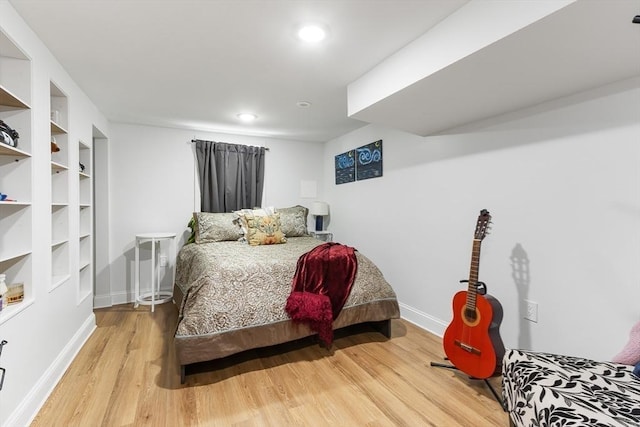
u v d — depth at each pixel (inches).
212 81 95.0
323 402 68.1
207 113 127.0
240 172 161.0
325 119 136.0
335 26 65.7
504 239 83.2
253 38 70.6
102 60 80.8
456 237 98.0
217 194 154.9
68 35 68.8
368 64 82.8
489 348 69.3
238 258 97.5
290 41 71.9
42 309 68.6
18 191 63.6
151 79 93.3
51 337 73.6
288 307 84.4
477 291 73.5
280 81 94.4
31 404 61.7
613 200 61.8
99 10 60.2
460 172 96.4
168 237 132.0
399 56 74.6
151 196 145.8
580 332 67.3
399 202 123.4
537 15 45.0
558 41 49.5
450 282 100.4
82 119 101.2
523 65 58.0
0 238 62.4
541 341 74.7
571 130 68.7
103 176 135.0
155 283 145.9
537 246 75.4
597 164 64.2
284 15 62.2
